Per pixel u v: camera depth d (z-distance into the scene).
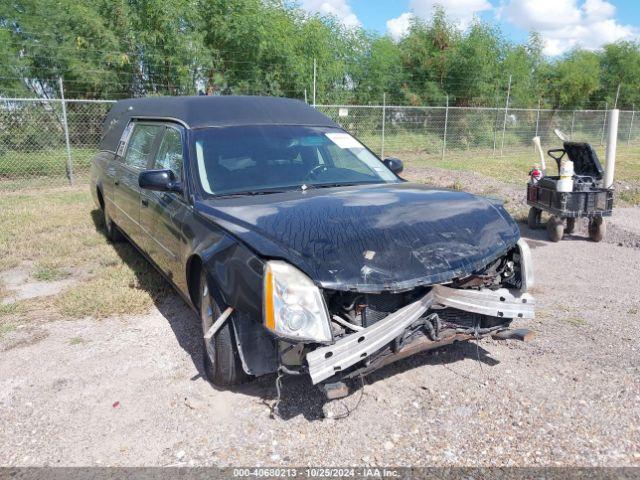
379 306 2.90
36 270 5.62
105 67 14.37
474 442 2.79
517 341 3.91
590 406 3.09
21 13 13.74
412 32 23.02
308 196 3.57
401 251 2.88
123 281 5.15
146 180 3.77
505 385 3.31
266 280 2.68
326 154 4.34
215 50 15.63
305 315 2.63
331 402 3.14
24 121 12.98
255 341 2.95
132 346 3.90
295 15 17.92
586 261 6.20
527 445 2.76
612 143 7.05
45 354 3.79
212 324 3.22
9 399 3.24
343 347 2.66
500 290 3.18
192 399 3.16
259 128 4.37
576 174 7.19
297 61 16.72
